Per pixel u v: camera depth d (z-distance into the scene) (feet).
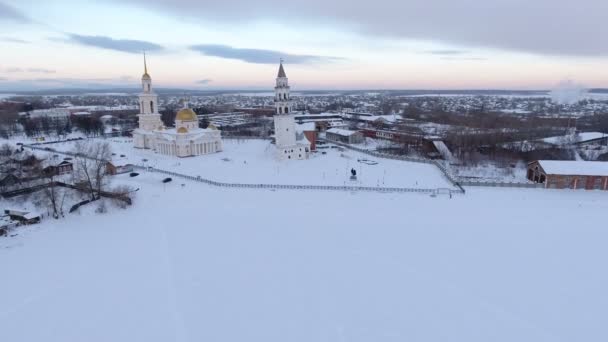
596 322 161.38
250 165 436.76
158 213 286.05
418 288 185.16
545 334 154.10
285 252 221.05
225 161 458.50
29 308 169.68
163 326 158.20
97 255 217.36
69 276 195.00
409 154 516.73
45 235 245.65
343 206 299.99
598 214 284.41
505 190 343.67
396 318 163.43
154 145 530.68
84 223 266.36
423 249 225.56
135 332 154.61
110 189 323.57
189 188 348.38
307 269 201.98
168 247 227.20
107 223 266.57
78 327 157.69
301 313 166.61
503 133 577.43
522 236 244.42
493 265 207.21
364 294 180.34
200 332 154.61
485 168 438.40
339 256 216.33
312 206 300.20
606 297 179.11
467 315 165.48
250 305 171.83
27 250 223.92
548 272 200.75
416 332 155.02
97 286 186.09
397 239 239.09
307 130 521.24
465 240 238.07
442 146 520.01
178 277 193.77
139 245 230.48
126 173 406.21
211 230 252.83
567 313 167.22
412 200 314.76
